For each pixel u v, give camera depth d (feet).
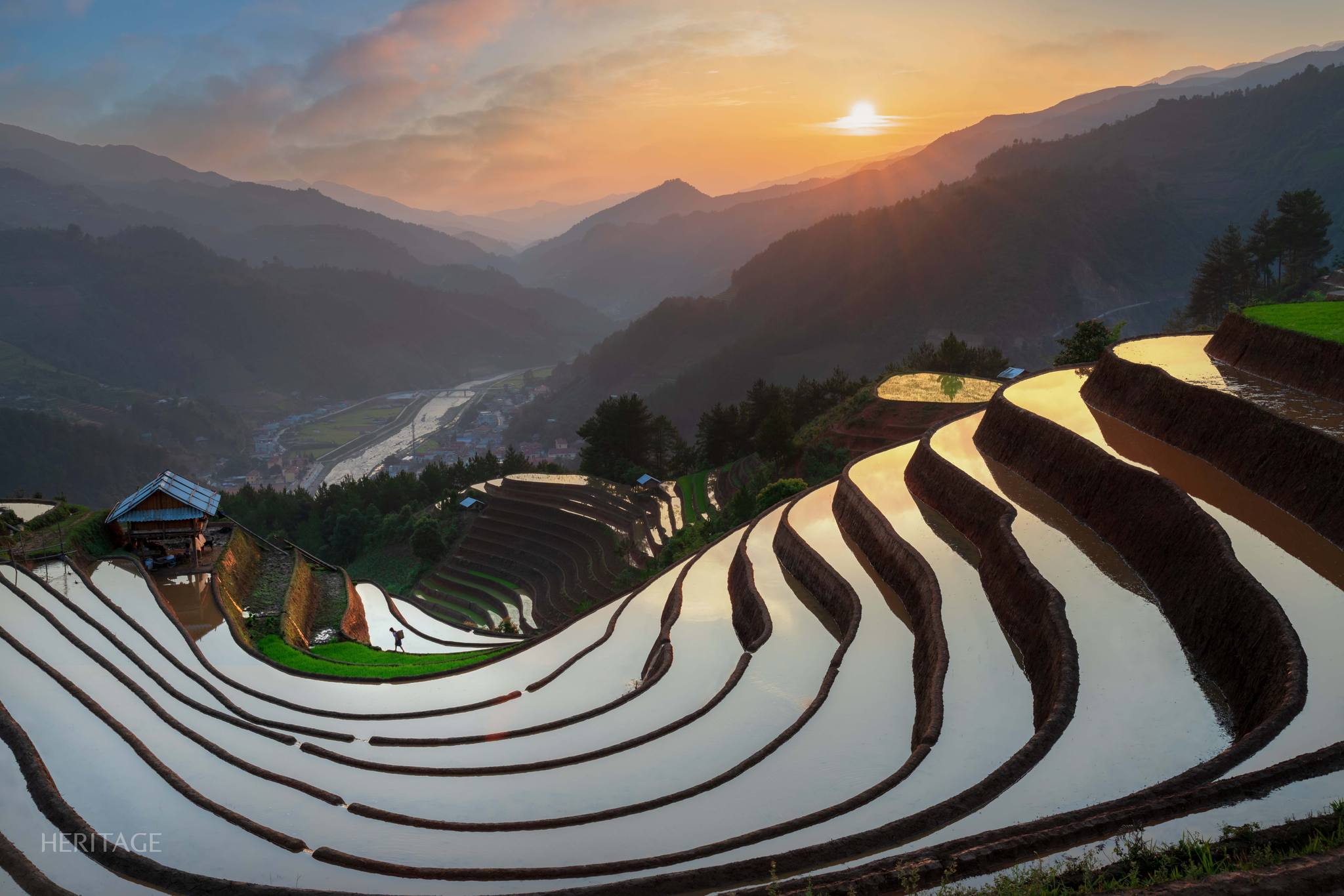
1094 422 112.57
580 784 66.59
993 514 100.12
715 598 116.78
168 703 84.38
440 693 101.19
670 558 200.23
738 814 57.82
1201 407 96.22
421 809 64.39
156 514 140.26
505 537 263.49
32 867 51.52
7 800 60.03
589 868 51.11
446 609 227.81
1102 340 231.50
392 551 303.48
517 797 65.41
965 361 346.13
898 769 60.70
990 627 80.59
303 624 149.69
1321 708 47.62
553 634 121.90
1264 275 405.59
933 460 121.80
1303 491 75.82
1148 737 54.13
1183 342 130.41
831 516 132.36
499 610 220.84
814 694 80.59
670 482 309.83
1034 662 70.85
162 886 50.83
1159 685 60.70
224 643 113.91
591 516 262.26
